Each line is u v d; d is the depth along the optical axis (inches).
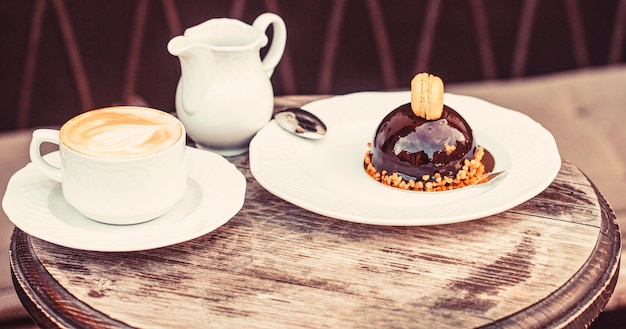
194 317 33.0
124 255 35.3
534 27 61.2
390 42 59.6
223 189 37.1
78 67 56.1
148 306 33.4
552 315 33.4
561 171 39.9
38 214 35.6
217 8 57.0
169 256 35.3
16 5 54.1
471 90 59.9
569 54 62.6
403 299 33.7
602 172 52.4
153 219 36.0
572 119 56.9
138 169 34.7
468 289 34.1
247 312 33.2
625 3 61.7
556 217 37.2
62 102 56.7
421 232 36.5
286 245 35.9
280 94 59.4
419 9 59.2
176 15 56.5
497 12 60.3
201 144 40.6
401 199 38.0
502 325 32.9
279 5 57.5
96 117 36.5
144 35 56.6
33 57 55.3
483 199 37.0
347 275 34.6
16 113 56.1
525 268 34.9
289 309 33.3
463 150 38.9
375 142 39.7
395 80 60.5
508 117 41.8
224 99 39.3
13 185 36.7
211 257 35.3
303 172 39.0
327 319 33.0
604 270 35.3
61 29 55.2
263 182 37.3
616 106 58.4
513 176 38.4
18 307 43.9
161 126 36.3
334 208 36.4
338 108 42.9
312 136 40.5
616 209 49.3
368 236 36.3
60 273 34.6
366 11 58.5
